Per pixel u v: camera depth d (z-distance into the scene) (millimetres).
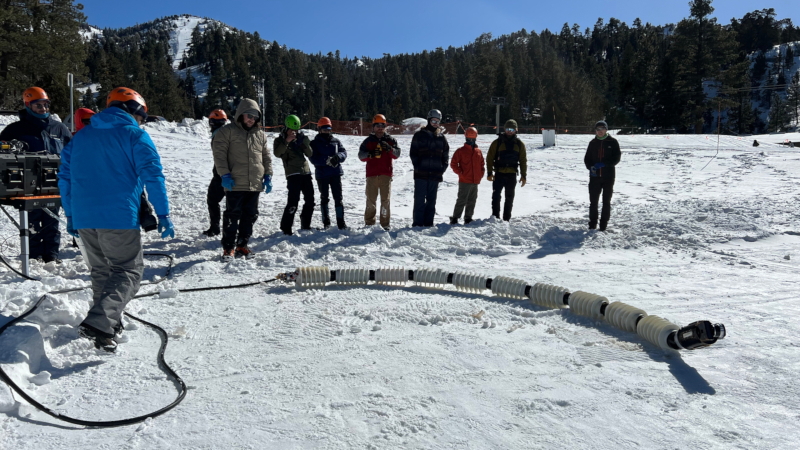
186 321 4250
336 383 3125
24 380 3027
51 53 44062
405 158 19969
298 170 7695
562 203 11562
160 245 7211
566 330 4059
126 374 3250
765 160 18297
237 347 3701
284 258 6355
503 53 126875
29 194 4961
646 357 3502
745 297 4844
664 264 6246
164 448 2453
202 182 13305
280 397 2955
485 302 4809
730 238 7504
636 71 96938
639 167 17828
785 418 2686
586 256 6703
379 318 4324
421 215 8266
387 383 3121
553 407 2812
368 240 7328
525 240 7387
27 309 3721
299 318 4336
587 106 90125
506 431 2584
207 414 2766
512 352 3592
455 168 8438
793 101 121000
